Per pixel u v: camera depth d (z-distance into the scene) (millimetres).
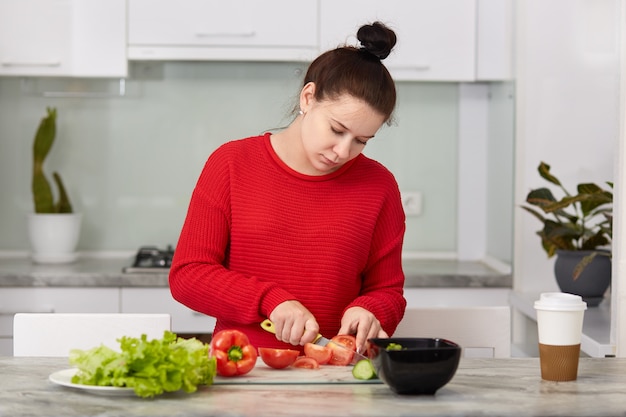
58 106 3859
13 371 1617
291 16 3492
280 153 1947
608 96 3277
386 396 1446
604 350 2318
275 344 1876
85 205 3891
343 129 1785
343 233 1929
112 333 2018
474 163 3922
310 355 1665
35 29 3451
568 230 2928
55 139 3863
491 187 3807
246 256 1905
